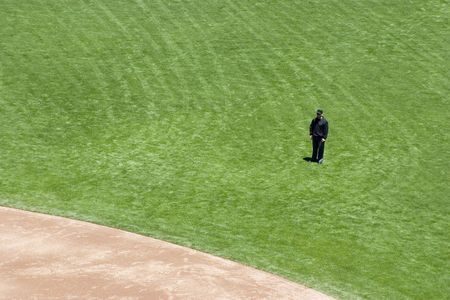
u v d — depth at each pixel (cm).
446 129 6969
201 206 5362
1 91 7275
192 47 8481
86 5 9425
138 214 5169
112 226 4916
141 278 4166
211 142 6544
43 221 4934
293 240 4875
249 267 4403
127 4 9531
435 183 5928
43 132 6600
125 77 7750
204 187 5697
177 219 5119
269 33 8925
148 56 8225
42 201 5309
